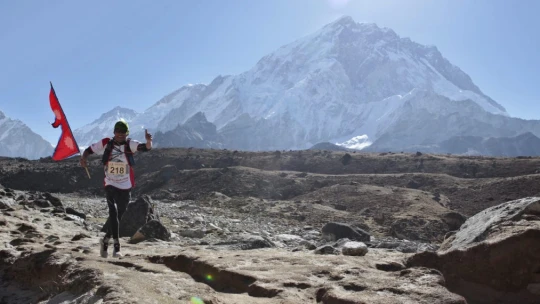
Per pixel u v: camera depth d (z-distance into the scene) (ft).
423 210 138.10
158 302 14.14
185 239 54.49
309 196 180.24
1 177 248.11
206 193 195.72
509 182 186.09
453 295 15.38
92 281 16.66
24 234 37.37
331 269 19.75
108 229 23.85
